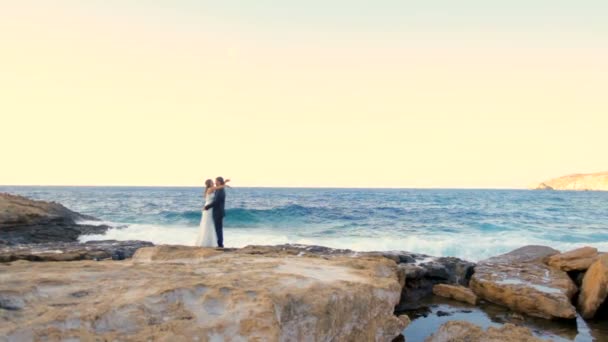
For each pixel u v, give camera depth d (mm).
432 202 64438
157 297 5383
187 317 5121
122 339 4523
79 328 4551
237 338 4859
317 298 6121
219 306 5449
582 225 33031
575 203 63562
